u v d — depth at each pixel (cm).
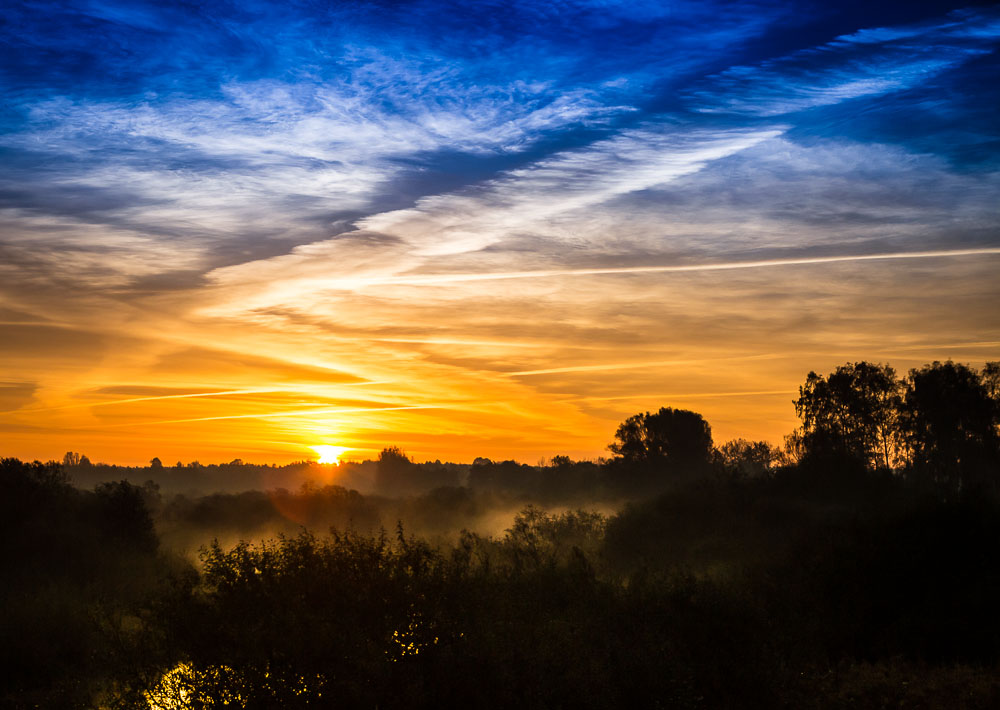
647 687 1042
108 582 2425
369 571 969
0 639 1586
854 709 1159
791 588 1898
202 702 868
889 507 2414
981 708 1148
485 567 1209
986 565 1809
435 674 891
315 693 855
